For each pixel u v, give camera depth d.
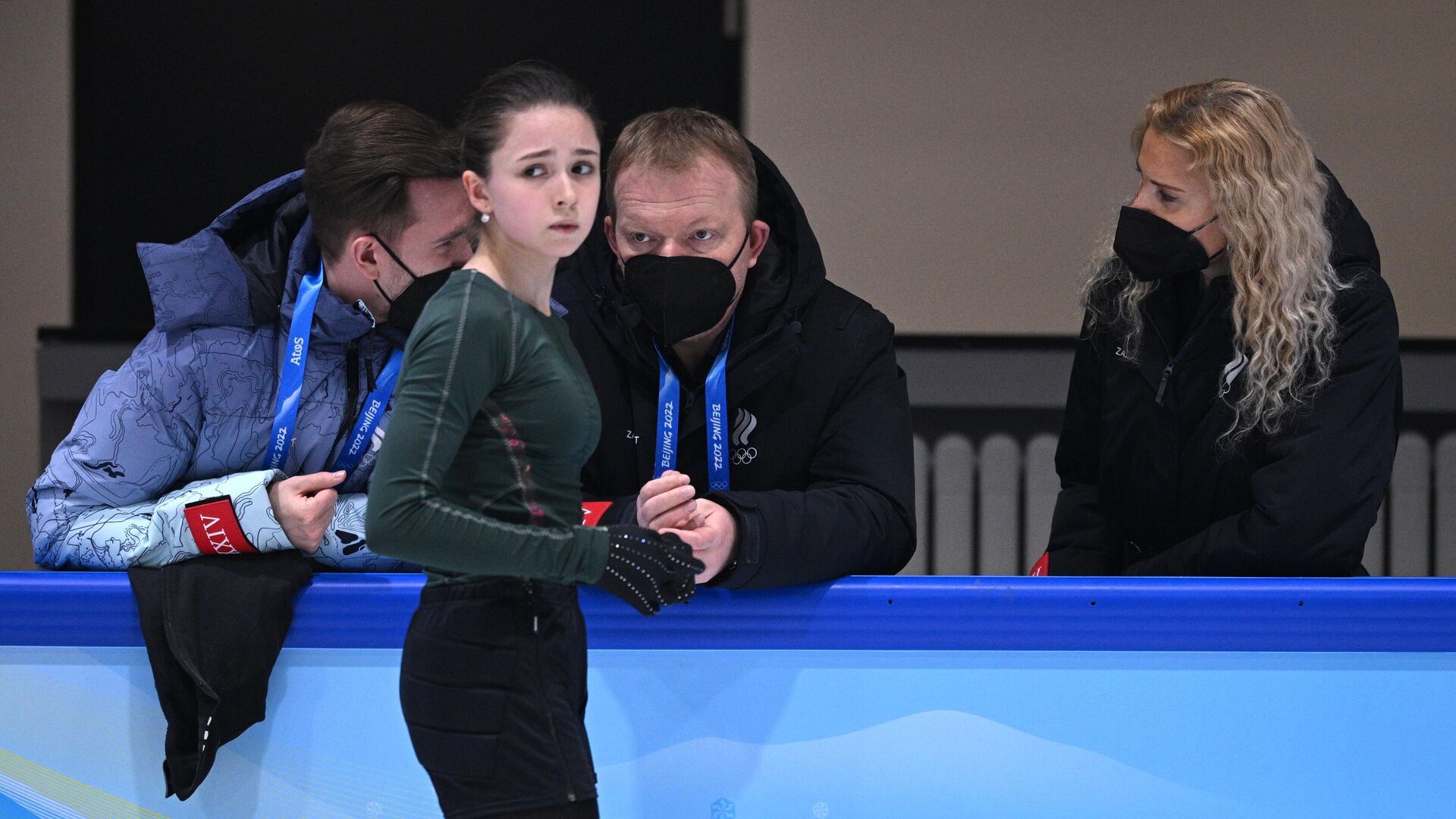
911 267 18.12
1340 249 8.04
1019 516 17.88
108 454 7.17
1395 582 7.16
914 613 7.17
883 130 17.94
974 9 17.70
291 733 7.14
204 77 17.95
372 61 17.97
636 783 7.25
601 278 8.16
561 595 5.96
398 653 7.11
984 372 17.55
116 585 7.02
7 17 17.72
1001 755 7.22
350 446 7.53
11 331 18.14
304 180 7.22
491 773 5.71
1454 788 7.18
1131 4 17.61
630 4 17.89
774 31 17.81
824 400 8.06
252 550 7.05
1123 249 8.02
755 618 7.18
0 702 7.14
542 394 5.68
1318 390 7.70
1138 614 7.14
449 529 5.36
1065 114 17.83
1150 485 8.54
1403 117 17.59
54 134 17.92
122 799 7.16
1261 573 7.72
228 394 7.36
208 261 7.30
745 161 7.62
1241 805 7.21
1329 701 7.16
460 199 7.12
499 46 17.94
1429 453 17.30
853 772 7.25
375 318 7.54
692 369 8.30
